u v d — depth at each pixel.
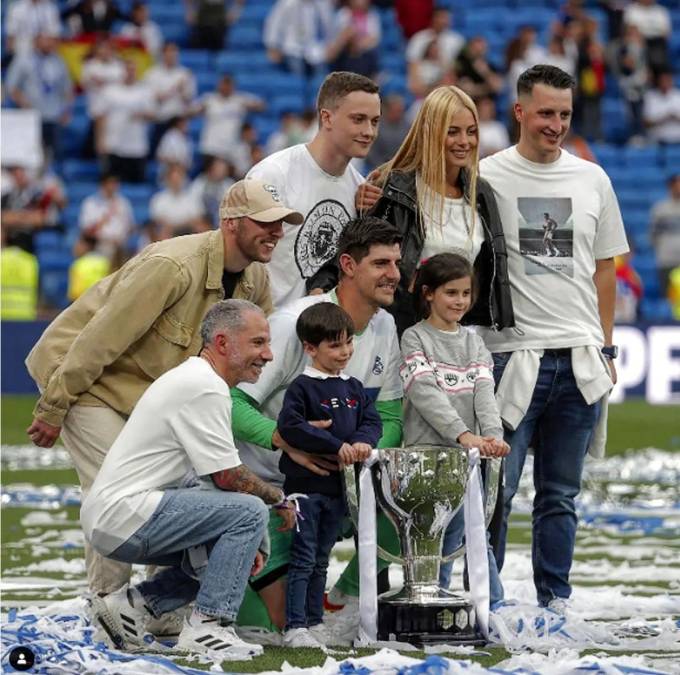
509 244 18.45
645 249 61.56
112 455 16.02
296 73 65.44
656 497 31.70
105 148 60.78
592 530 27.19
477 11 68.94
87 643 15.15
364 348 17.09
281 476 17.27
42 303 57.09
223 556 15.70
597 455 18.91
